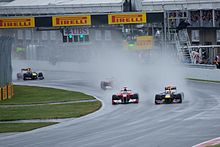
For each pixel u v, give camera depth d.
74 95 118.69
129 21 155.25
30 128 75.31
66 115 86.31
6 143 64.75
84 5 194.62
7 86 118.00
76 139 64.75
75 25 156.75
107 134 67.25
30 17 158.88
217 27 181.38
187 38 172.25
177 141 60.09
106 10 190.75
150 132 67.19
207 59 178.38
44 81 161.00
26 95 123.38
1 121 83.44
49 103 105.44
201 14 185.38
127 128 71.38
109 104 99.56
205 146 56.16
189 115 80.50
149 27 191.62
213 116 78.38
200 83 132.62
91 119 81.75
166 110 87.19
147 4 176.00
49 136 68.00
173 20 179.25
